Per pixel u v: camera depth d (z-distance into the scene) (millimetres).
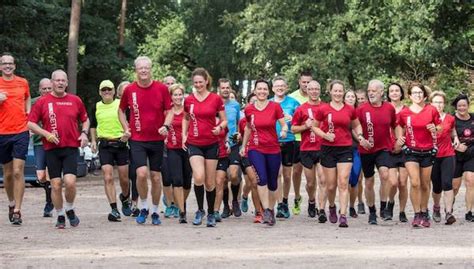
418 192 18516
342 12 63312
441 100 19578
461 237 16375
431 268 12180
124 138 18750
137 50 62000
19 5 44094
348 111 18703
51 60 59344
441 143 19328
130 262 12867
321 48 61281
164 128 18031
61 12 48438
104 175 20047
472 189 20109
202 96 18250
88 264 12688
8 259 13258
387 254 13742
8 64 18625
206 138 18281
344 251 14125
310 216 21172
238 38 64812
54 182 17938
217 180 19719
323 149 18875
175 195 19250
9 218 19422
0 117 18578
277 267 12289
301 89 22203
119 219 19797
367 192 19469
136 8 69375
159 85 18391
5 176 19109
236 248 14555
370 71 60500
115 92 23047
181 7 77625
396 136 18922
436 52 44594
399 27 47844
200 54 76750
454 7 42375
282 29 62250
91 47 58656
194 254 13758
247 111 18641
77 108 18125
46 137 17594
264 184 18500
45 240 15812
